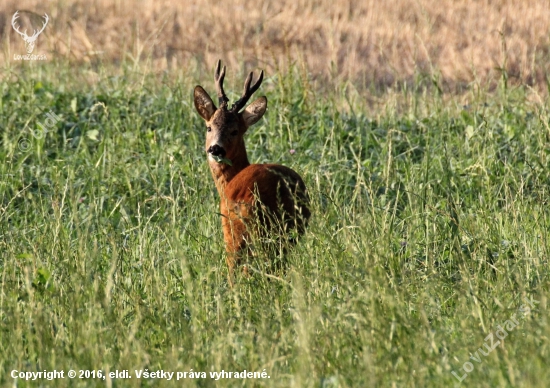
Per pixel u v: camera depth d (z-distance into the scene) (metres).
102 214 23.03
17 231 19.75
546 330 12.48
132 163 26.14
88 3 56.34
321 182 22.78
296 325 13.54
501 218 20.28
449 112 30.28
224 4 57.06
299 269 15.78
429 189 21.88
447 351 12.87
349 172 24.58
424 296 15.40
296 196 17.34
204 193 22.97
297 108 29.89
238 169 19.67
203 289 15.88
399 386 12.02
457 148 27.30
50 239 18.23
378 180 24.27
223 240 19.12
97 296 13.99
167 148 26.70
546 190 22.17
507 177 23.61
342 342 13.34
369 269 14.19
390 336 12.91
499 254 17.22
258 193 17.38
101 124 29.02
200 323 14.39
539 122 27.02
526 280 16.22
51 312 14.57
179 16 53.75
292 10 55.16
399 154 27.02
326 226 17.19
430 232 19.62
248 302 15.56
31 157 26.92
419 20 53.09
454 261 17.94
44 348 13.17
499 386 11.62
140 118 28.75
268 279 16.52
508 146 27.08
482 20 52.31
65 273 15.98
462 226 19.34
